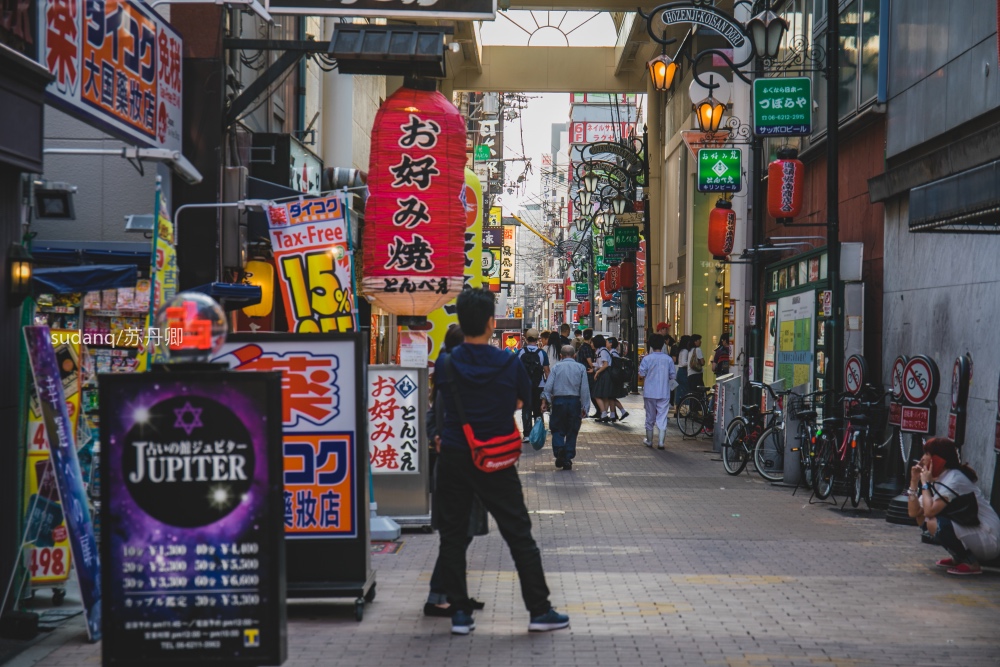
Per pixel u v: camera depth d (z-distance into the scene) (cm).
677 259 6606
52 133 2247
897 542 1875
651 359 3612
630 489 2575
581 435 4072
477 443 1191
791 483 2639
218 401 855
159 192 1373
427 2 2139
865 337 2870
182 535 853
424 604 1361
